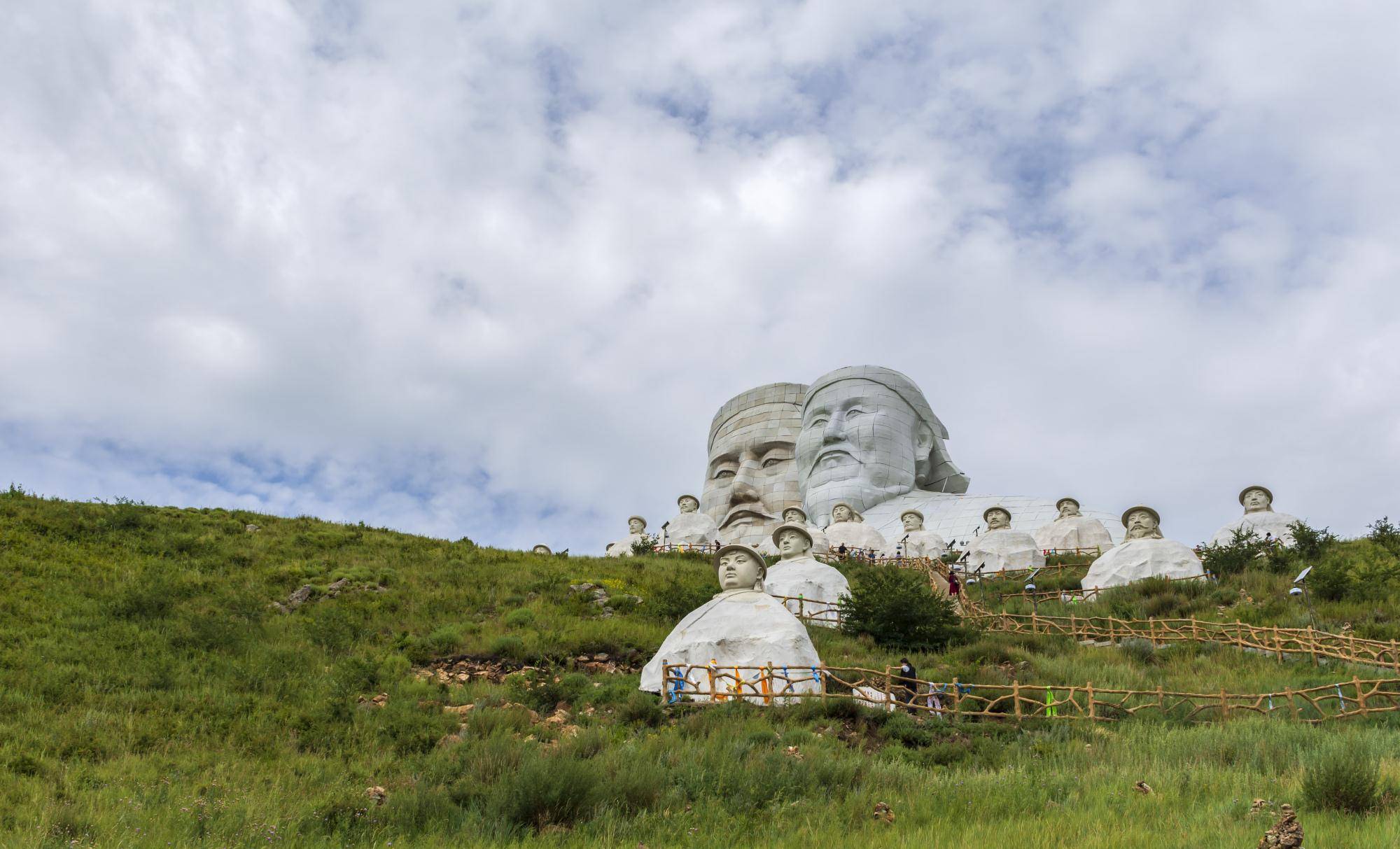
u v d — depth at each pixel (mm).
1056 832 11984
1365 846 10648
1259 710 18719
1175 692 19266
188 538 31156
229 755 16141
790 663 20188
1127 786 14172
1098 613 29031
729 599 21969
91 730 16500
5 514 31125
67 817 12625
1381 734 16500
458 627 25156
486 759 15367
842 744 16562
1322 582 27219
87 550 28953
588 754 16312
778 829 12781
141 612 23516
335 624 23391
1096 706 19156
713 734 16812
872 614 25812
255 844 12273
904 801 13719
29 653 19969
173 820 12945
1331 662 22297
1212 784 13898
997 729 17859
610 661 23531
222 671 20406
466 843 12461
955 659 23984
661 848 12211
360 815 13539
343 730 17609
